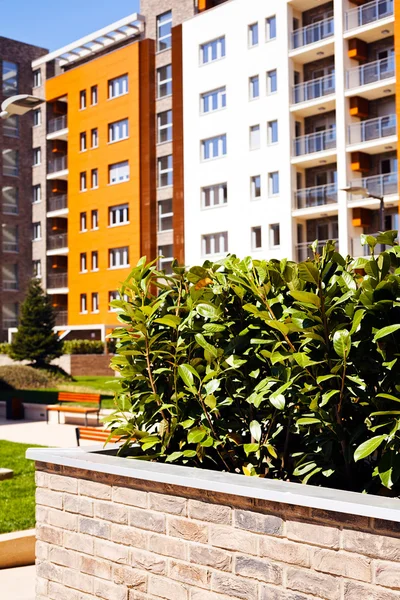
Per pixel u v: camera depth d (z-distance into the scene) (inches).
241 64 1688.0
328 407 150.5
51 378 1457.9
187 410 177.0
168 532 150.4
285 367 153.9
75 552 172.1
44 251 2293.3
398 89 1346.0
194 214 1779.0
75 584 171.6
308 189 1571.1
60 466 177.8
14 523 309.1
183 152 1808.6
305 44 1590.8
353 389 145.3
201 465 179.9
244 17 1685.5
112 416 190.7
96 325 1969.7
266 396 158.4
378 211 1491.1
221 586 139.4
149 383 185.9
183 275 191.3
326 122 1600.6
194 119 1786.4
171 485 150.4
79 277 2107.5
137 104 1939.0
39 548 182.7
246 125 1673.2
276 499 127.9
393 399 130.6
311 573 124.7
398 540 113.3
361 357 143.6
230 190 1701.5
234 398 171.6
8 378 1353.3
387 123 1457.9
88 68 2094.0
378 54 1517.0
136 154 1941.4
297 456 168.6
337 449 153.5
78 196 2122.3
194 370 168.4
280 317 163.3
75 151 2135.8
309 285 160.4
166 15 1932.8
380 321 140.6
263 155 1638.8
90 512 168.7
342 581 120.2
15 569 263.9
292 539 128.0
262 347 166.2
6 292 2313.0
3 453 589.9
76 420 912.9
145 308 177.3
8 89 2326.5
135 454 190.9
